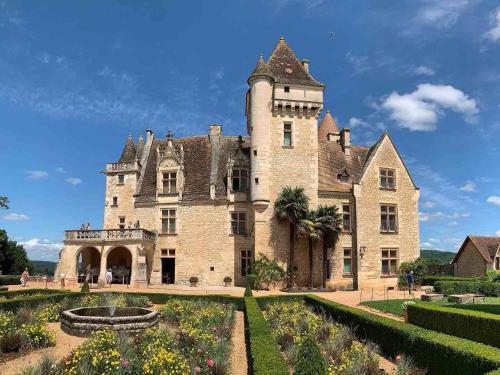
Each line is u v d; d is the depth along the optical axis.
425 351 10.73
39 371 9.48
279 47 37.75
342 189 35.56
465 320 12.02
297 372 8.25
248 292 24.70
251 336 12.07
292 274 32.22
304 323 15.52
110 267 37.38
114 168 38.22
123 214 37.28
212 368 10.45
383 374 10.17
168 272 36.19
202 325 15.30
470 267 48.09
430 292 29.06
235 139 39.66
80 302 22.34
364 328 14.59
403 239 35.88
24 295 25.44
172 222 36.25
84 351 9.98
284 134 34.97
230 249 34.75
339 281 33.84
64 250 34.44
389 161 36.72
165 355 9.30
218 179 36.72
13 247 57.78
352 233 34.81
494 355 8.84
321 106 35.22
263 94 34.38
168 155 37.22
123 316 16.84
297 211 31.72
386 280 34.66
